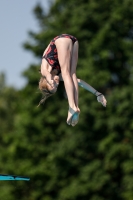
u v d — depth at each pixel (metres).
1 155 82.75
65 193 75.25
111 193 76.38
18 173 79.56
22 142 80.88
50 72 21.88
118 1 80.38
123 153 75.12
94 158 78.81
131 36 82.00
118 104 77.88
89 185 74.69
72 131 77.88
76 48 22.05
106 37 78.06
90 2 80.62
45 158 80.56
